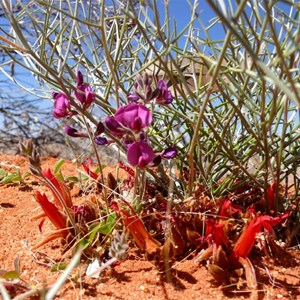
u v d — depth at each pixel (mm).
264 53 201
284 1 109
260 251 186
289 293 163
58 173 271
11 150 531
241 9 109
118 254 152
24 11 204
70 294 163
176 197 212
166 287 166
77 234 187
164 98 170
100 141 177
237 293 163
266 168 184
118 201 201
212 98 198
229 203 181
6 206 243
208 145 223
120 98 243
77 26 255
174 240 181
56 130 542
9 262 188
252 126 224
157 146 220
